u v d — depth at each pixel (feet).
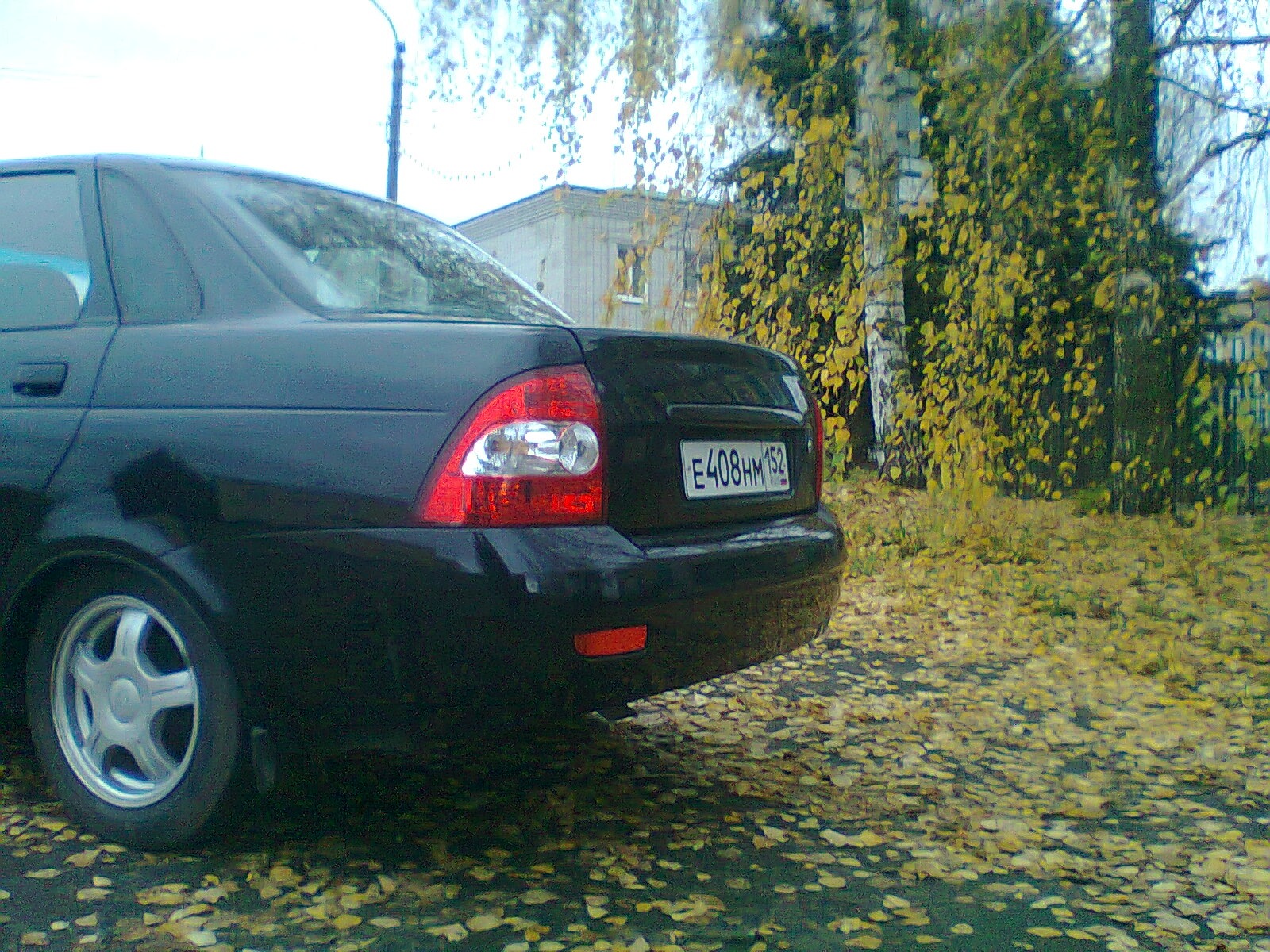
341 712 8.80
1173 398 34.78
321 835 10.18
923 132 28.99
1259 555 28.19
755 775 12.36
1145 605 21.84
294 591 8.79
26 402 10.33
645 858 10.02
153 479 9.39
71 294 10.72
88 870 9.33
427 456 8.54
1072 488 39.99
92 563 9.80
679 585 9.02
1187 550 28.12
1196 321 33.35
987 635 19.89
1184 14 29.01
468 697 8.46
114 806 9.78
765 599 9.99
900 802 11.60
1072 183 30.73
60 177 11.32
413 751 8.73
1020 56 28.17
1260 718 15.08
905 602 22.49
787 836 10.63
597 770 12.34
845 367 25.63
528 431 8.56
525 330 8.93
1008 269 25.93
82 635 10.07
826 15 27.30
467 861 9.75
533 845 10.18
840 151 25.46
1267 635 19.62
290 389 9.17
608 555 8.66
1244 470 33.96
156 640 9.81
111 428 9.72
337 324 9.39
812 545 10.88
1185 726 14.66
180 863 9.49
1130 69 29.86
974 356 26.27
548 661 8.38
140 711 9.67
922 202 27.96
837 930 8.70
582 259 73.82
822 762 12.91
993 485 27.07
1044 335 33.30
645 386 9.39
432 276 11.25
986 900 9.36
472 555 8.33
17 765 11.76
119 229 10.69
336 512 8.70
